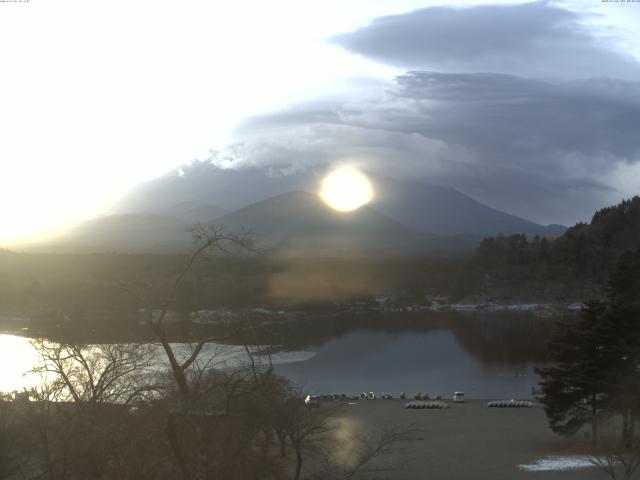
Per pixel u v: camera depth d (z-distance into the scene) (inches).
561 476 1834.4
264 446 1286.9
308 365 5000.0
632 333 2255.2
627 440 2124.8
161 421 975.6
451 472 1886.1
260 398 1040.8
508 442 2364.7
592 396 2271.2
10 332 4938.5
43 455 1015.0
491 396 3895.2
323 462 1620.3
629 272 4441.4
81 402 1094.4
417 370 5012.3
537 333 7564.0
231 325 1213.1
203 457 962.1
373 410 3196.4
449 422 2815.0
